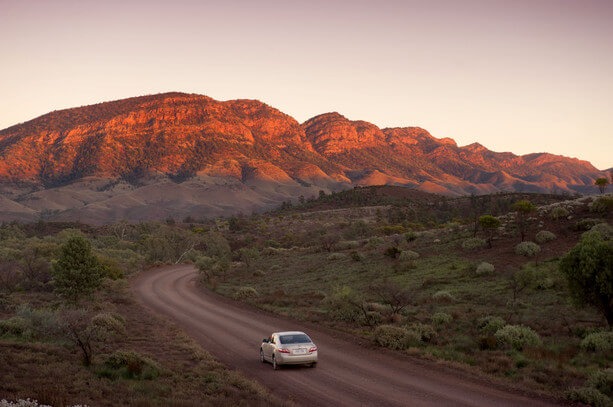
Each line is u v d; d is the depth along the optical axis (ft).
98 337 65.05
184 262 366.84
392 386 55.21
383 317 97.91
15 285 169.37
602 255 82.28
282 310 126.11
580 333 77.87
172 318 121.49
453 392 51.88
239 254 316.19
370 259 190.19
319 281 172.45
